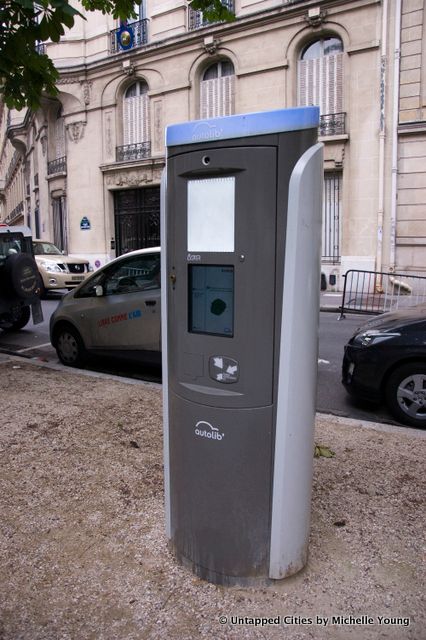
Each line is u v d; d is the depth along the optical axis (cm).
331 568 268
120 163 2017
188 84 1830
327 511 323
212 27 1722
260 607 242
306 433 245
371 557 277
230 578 251
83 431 452
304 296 230
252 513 244
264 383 234
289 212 222
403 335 504
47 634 231
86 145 2133
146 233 2044
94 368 739
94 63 2048
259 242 226
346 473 374
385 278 1452
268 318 230
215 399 240
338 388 627
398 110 1449
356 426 465
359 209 1537
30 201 3036
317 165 226
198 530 255
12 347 909
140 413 498
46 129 2391
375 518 315
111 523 312
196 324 246
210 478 246
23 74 582
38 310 952
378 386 511
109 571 269
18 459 397
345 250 1569
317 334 245
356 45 1491
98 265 2139
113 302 682
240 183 226
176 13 1831
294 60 1611
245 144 223
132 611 242
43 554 285
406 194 1469
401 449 415
